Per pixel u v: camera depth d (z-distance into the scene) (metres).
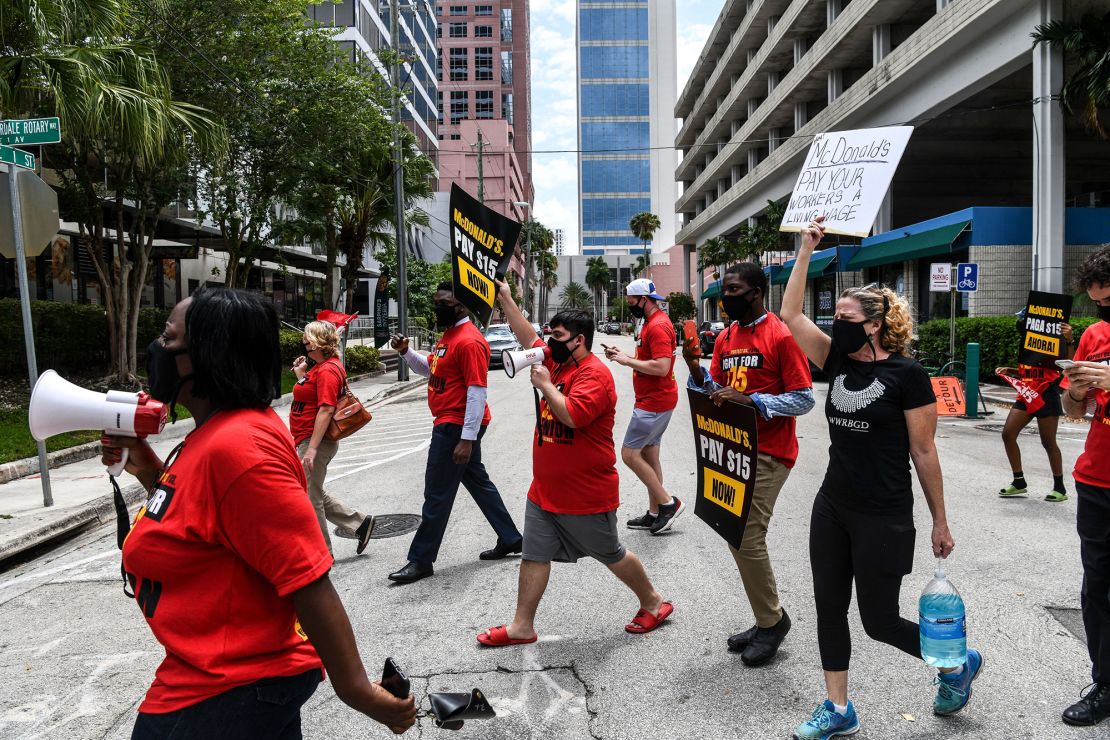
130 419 1.63
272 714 1.61
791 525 6.14
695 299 65.12
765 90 41.09
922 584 4.68
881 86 23.66
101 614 4.66
